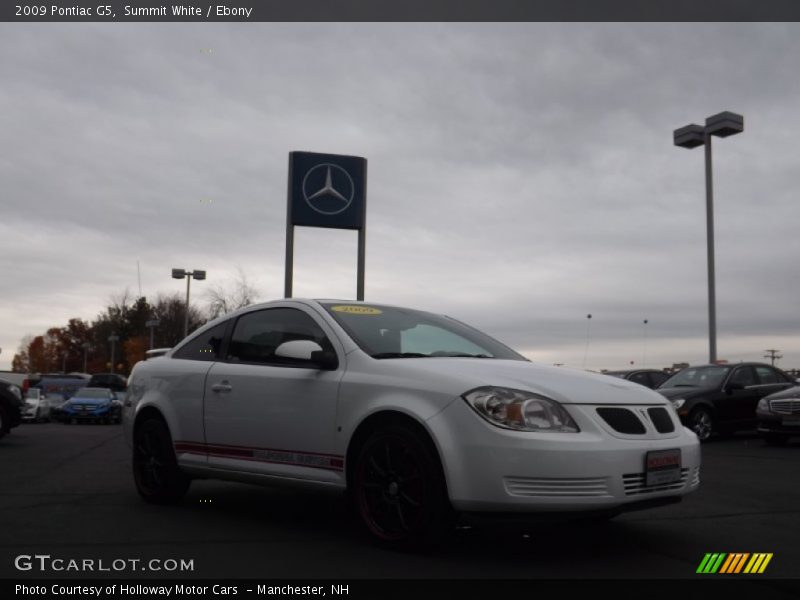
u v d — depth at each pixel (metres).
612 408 4.82
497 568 4.57
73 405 31.83
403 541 4.81
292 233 16.27
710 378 16.08
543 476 4.43
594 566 4.64
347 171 16.64
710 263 21.56
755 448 13.84
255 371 5.95
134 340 80.94
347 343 5.54
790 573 4.55
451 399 4.70
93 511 6.32
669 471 4.86
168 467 6.53
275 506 6.59
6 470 9.50
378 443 4.95
